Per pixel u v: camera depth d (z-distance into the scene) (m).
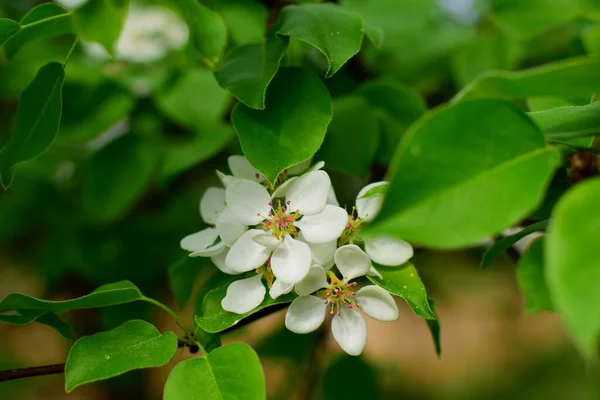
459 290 0.77
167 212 0.69
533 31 0.57
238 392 0.43
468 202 0.39
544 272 0.41
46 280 0.67
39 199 0.67
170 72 0.59
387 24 0.61
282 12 0.48
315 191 0.45
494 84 0.41
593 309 0.37
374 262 0.45
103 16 0.48
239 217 0.45
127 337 0.45
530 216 0.45
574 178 0.43
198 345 0.45
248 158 0.45
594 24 0.56
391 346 1.20
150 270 0.66
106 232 0.66
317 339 0.60
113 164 0.59
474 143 0.40
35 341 1.12
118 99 0.58
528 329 1.15
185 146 0.56
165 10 0.58
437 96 0.65
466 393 1.05
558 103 0.47
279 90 0.46
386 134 0.54
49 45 0.61
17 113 0.47
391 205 0.39
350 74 0.59
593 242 0.37
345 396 0.60
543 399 0.98
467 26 0.64
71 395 0.97
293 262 0.44
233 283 0.45
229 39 0.57
